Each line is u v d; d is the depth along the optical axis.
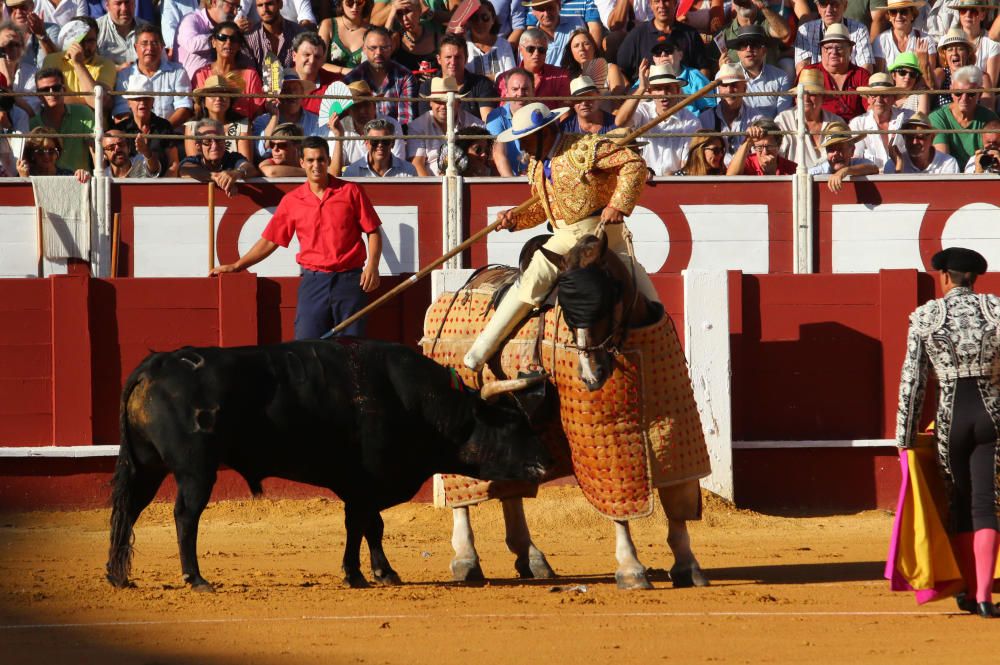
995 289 30.69
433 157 34.22
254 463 19.08
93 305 29.70
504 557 23.98
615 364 18.78
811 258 31.66
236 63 35.50
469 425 19.56
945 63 37.31
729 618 16.69
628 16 38.62
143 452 19.08
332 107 33.53
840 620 16.55
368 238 27.88
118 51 36.72
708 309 29.70
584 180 19.09
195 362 18.72
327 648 14.79
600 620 16.56
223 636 15.58
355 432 19.17
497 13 39.62
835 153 32.25
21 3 36.66
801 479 30.50
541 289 19.16
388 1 38.41
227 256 31.16
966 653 14.31
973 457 16.81
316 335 27.41
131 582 19.44
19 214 30.80
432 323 21.42
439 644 14.98
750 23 37.38
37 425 29.66
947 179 31.73
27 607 17.70
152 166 32.09
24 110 33.94
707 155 32.41
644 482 18.95
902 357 30.38
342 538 26.02
